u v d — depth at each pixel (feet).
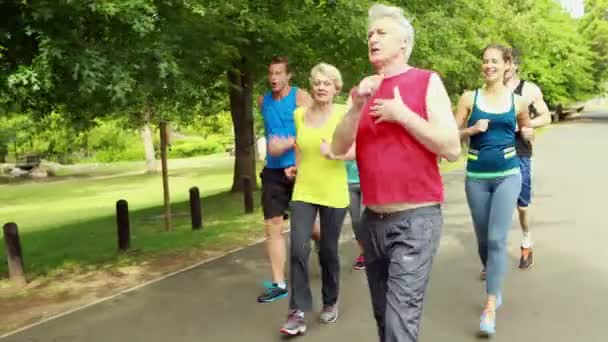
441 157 10.41
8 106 24.20
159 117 34.27
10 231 21.99
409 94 10.12
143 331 16.07
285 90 17.60
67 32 19.80
